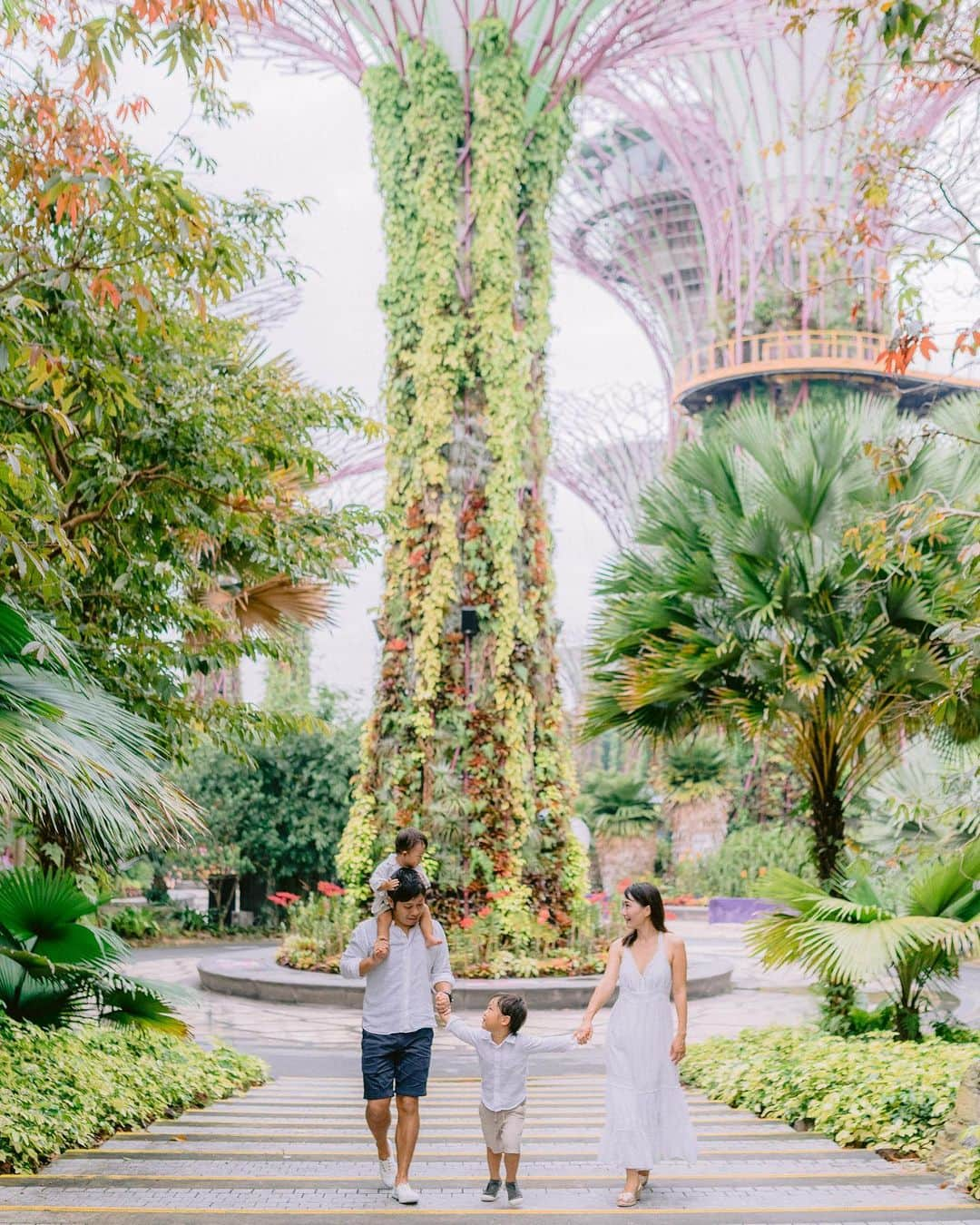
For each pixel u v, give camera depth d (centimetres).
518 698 1891
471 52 1953
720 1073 971
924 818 1230
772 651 1124
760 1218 499
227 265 725
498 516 1903
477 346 1934
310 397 1070
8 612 566
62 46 607
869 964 871
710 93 3678
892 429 1141
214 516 1012
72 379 809
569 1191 566
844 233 938
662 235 4422
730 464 1170
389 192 1969
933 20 668
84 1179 558
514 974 1775
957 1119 630
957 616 1041
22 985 800
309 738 2970
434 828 1862
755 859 3694
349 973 558
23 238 712
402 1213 499
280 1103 875
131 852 634
